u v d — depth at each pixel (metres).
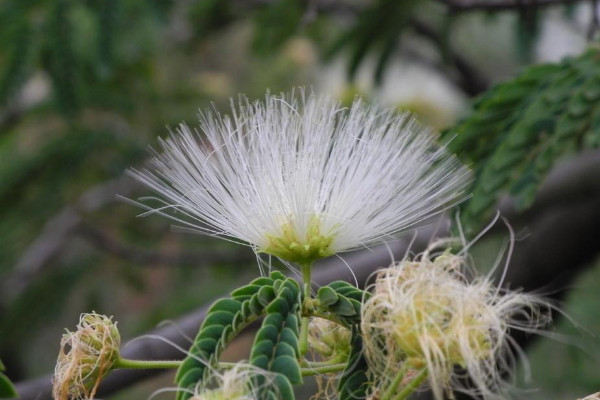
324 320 3.88
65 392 3.87
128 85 9.62
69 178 9.43
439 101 11.99
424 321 3.28
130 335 9.92
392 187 3.81
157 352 5.60
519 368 7.92
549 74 5.21
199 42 10.22
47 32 7.73
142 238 10.08
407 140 3.88
